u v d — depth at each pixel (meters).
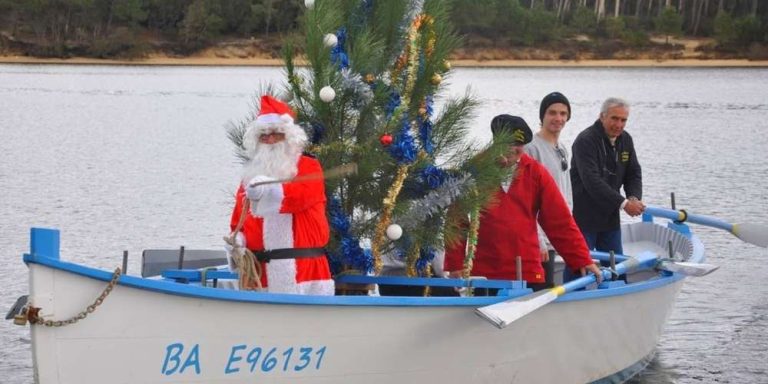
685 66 159.38
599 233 17.47
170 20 158.00
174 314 10.67
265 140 11.61
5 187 34.91
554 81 120.00
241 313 11.01
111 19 157.88
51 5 155.62
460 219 13.41
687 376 16.38
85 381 10.36
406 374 12.29
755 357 17.31
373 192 13.26
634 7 186.62
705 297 21.11
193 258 14.79
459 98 14.55
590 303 14.11
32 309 10.01
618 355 15.48
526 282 13.60
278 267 11.59
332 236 13.02
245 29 154.88
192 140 52.91
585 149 16.84
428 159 13.29
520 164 13.71
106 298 10.30
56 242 10.13
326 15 13.09
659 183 37.66
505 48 157.25
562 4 174.50
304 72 13.28
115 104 79.50
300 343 11.45
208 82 110.75
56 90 96.31
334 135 13.18
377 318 11.82
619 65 157.38
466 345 12.69
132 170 40.19
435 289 13.84
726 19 169.25
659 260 15.86
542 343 13.64
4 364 16.42
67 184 35.91
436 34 13.55
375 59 13.14
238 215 11.94
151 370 10.67
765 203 32.84
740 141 54.25
